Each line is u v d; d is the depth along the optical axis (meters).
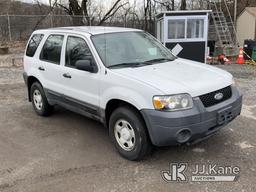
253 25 22.09
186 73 4.78
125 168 4.50
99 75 4.96
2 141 5.56
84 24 22.95
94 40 5.30
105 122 5.07
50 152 5.07
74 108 5.69
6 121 6.60
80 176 4.30
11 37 21.16
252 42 15.30
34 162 4.74
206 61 13.69
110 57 5.11
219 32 17.56
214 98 4.47
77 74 5.38
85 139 5.55
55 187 4.06
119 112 4.66
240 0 30.50
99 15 26.77
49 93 6.26
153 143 4.31
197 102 4.25
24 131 6.01
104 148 5.16
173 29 13.08
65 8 25.62
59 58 5.92
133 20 26.31
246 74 11.69
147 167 4.51
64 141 5.49
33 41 6.86
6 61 15.16
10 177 4.32
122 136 4.74
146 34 6.10
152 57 5.48
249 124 6.07
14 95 8.80
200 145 5.15
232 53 15.92
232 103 4.67
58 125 6.29
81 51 5.41
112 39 5.46
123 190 3.96
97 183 4.13
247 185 4.00
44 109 6.64
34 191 3.98
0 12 27.05
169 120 4.09
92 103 5.17
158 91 4.17
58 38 6.04
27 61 6.91
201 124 4.23
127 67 4.98
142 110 4.29
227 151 4.92
